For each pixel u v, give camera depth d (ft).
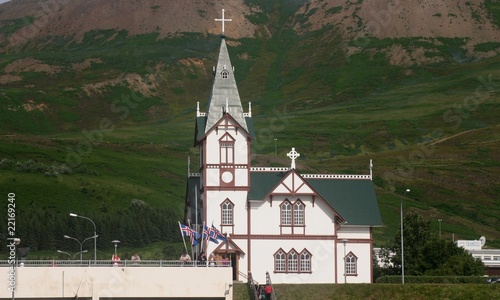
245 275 514.68
